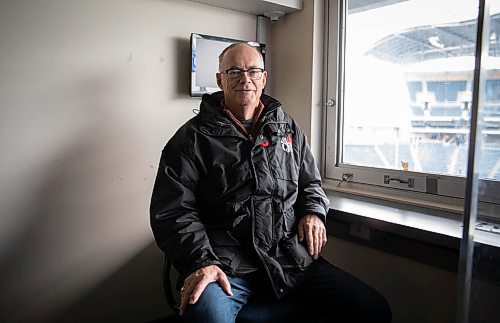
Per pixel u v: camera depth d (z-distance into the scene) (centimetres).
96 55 159
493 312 100
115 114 166
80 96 157
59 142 154
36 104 148
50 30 148
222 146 140
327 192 194
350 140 198
